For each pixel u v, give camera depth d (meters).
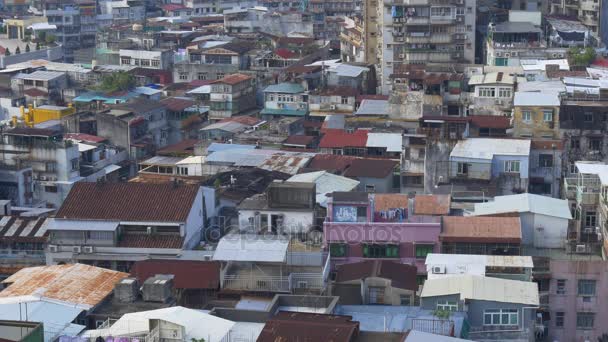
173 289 93.31
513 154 124.62
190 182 134.25
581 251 105.62
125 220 109.75
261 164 142.50
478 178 124.56
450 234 103.44
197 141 161.88
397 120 162.38
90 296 91.38
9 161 145.12
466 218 105.69
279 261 94.44
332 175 131.75
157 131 175.50
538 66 171.75
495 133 138.88
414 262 104.19
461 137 130.25
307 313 82.50
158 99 190.00
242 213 107.56
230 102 186.38
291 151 151.50
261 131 167.38
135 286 91.62
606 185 107.44
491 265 93.88
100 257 109.12
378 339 77.56
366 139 151.12
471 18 193.75
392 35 195.88
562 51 184.00
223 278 95.19
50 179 144.75
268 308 86.81
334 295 94.12
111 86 197.75
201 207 115.06
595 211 112.19
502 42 188.38
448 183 125.81
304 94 181.00
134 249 109.06
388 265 98.75
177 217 109.62
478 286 88.56
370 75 196.62
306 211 106.56
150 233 109.81
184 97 191.62
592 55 181.12
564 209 109.62
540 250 106.69
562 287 99.38
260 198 112.56
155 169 147.12
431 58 194.75
